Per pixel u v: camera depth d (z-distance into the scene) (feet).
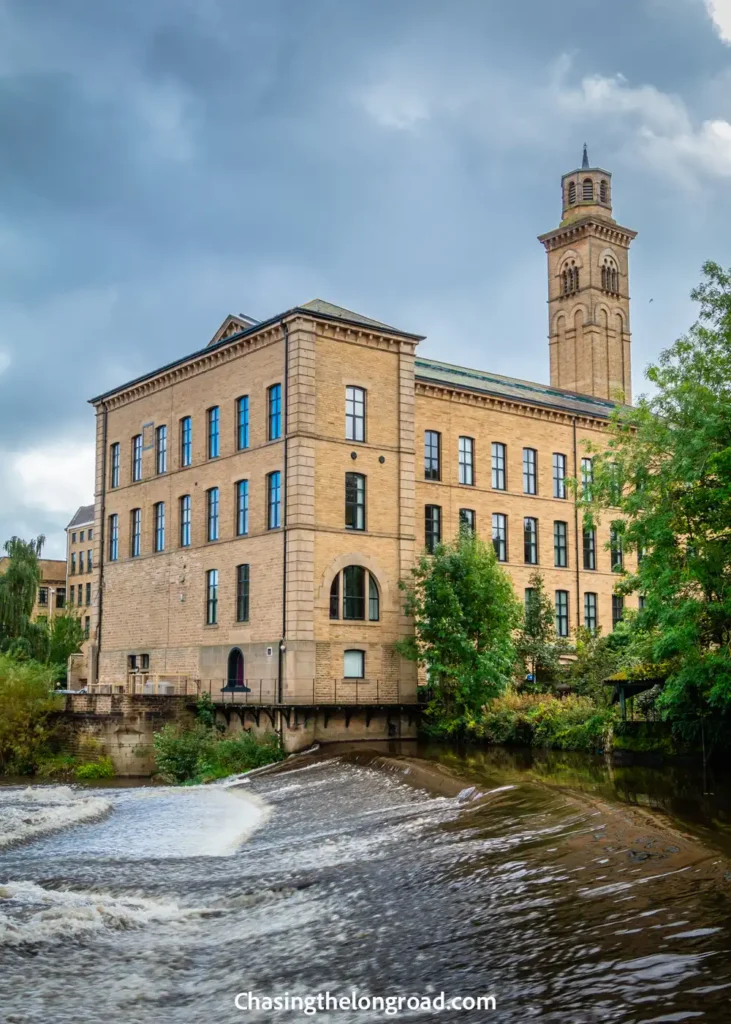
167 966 40.40
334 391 133.59
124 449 170.60
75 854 68.54
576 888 45.14
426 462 154.20
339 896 49.44
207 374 150.51
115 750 129.39
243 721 130.62
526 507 166.71
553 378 261.44
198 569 148.25
